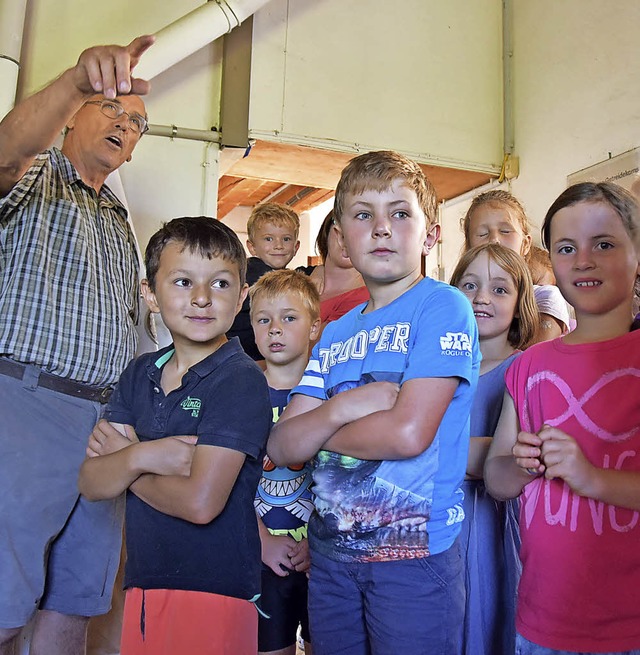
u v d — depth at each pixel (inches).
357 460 47.2
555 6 152.6
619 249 49.2
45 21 119.3
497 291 66.8
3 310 65.9
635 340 47.7
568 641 44.8
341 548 46.5
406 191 49.8
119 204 84.0
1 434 64.3
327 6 148.0
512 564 59.1
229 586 47.4
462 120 159.9
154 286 54.4
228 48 135.3
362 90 149.9
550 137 151.6
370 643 45.6
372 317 51.8
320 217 265.9
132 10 126.1
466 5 163.2
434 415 44.7
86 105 78.7
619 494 43.8
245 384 49.6
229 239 53.8
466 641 55.7
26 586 65.1
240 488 49.5
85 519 71.9
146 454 47.7
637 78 130.0
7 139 60.8
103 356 71.4
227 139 132.9
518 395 53.2
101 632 89.0
